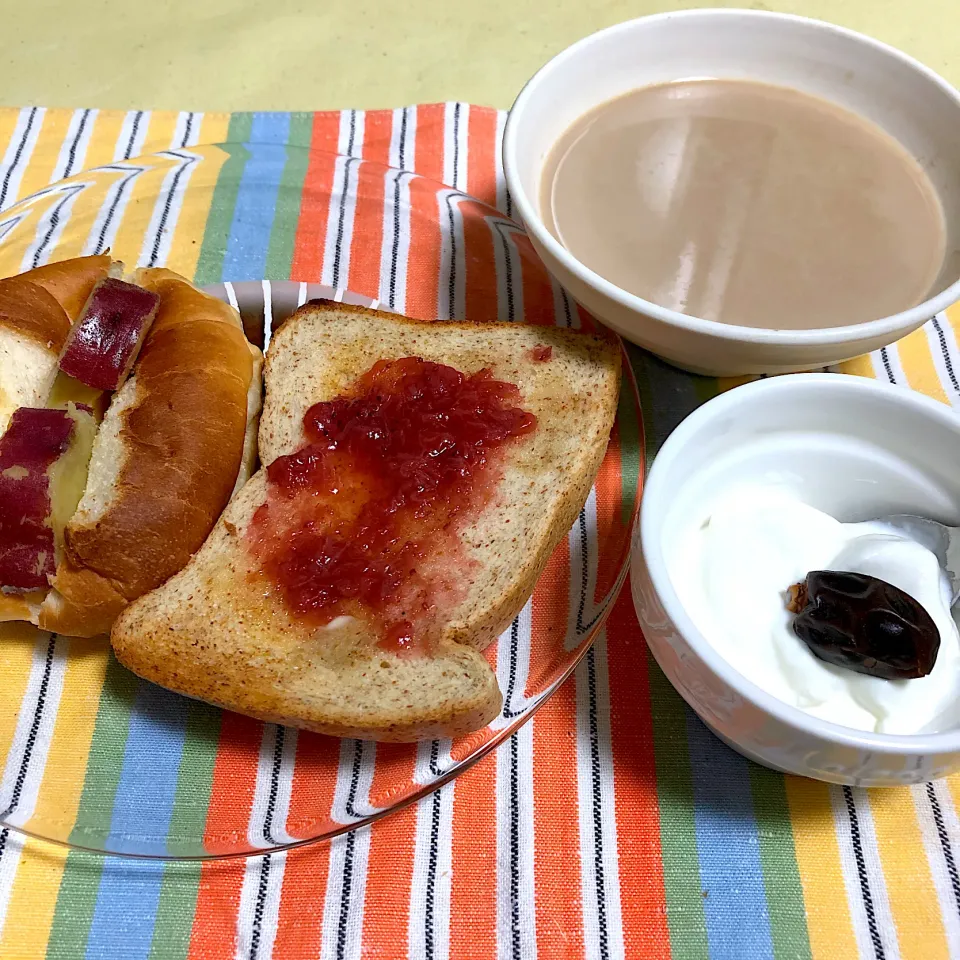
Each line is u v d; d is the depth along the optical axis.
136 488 0.27
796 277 0.29
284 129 0.39
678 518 0.26
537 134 0.31
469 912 0.24
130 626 0.27
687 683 0.23
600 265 0.30
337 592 0.27
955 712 0.24
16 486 0.26
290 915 0.24
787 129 0.32
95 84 0.41
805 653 0.24
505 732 0.26
